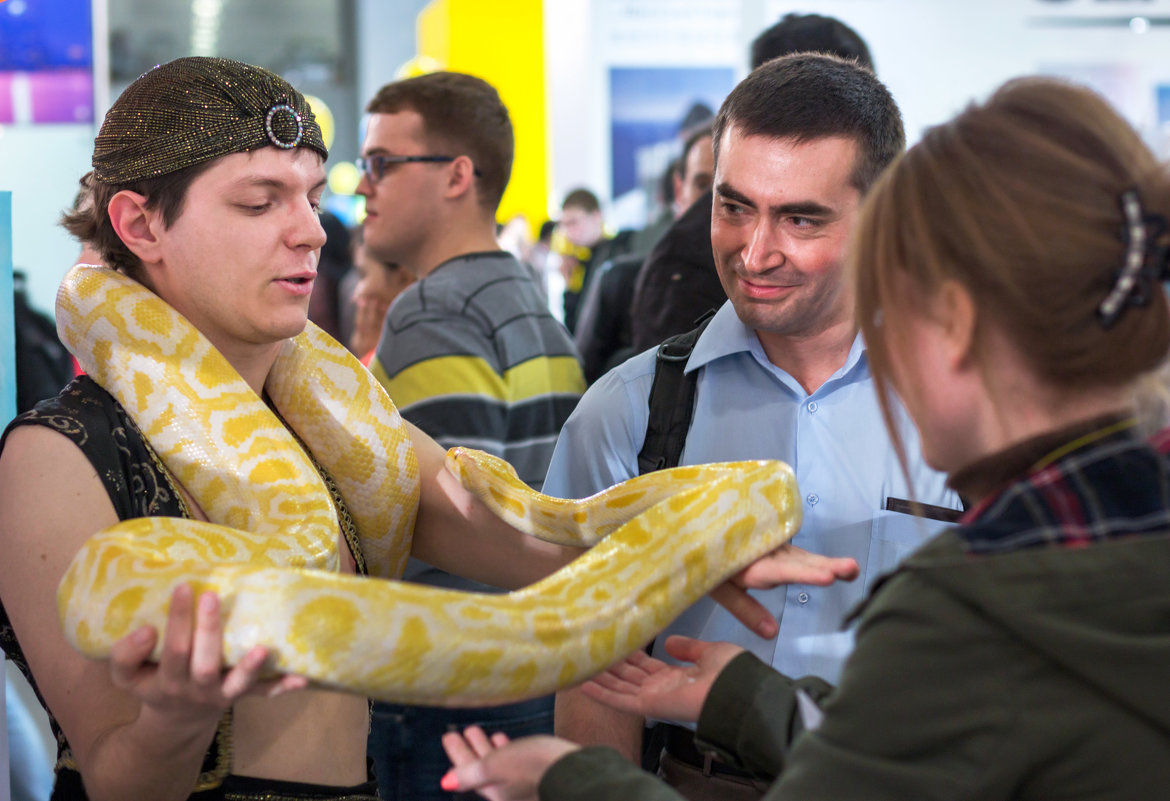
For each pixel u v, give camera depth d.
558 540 1.91
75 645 1.31
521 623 1.34
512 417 3.16
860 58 3.52
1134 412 1.24
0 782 2.04
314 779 1.73
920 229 1.21
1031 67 7.23
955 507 2.01
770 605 2.04
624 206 10.40
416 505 2.08
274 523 1.71
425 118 3.32
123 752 1.44
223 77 1.74
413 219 3.40
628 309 4.66
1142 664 1.03
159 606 1.26
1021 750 1.06
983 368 1.20
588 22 10.24
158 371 1.75
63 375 4.77
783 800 1.12
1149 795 1.04
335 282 6.66
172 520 1.50
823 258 1.95
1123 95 7.27
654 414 2.15
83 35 6.29
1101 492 1.12
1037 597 1.06
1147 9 7.20
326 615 1.23
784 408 2.10
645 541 1.50
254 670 1.21
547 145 12.52
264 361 1.96
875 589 1.23
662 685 1.58
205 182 1.72
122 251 1.84
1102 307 1.12
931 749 1.09
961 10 7.20
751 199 1.94
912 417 1.29
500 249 3.45
